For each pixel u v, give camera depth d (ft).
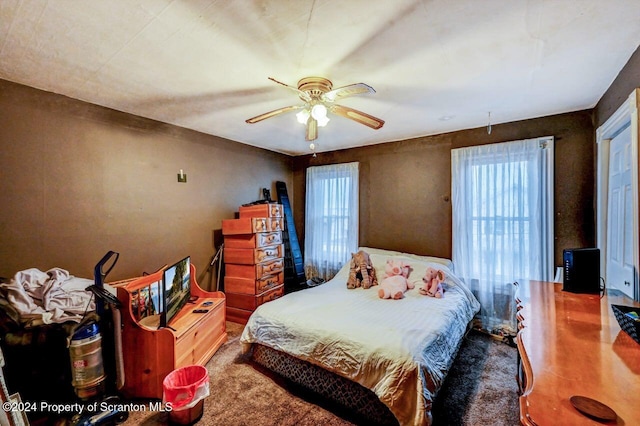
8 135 6.85
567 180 9.14
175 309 7.79
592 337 3.99
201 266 11.46
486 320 10.23
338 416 6.10
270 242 11.80
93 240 8.30
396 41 5.26
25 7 4.36
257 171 14.12
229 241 11.50
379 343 5.88
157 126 9.98
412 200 12.30
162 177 10.12
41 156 7.35
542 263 9.37
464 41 5.25
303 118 7.43
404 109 8.86
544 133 9.52
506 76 6.68
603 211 7.89
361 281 10.37
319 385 6.67
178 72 6.47
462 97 7.91
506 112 9.15
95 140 8.38
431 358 5.71
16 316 5.62
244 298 11.21
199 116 9.55
